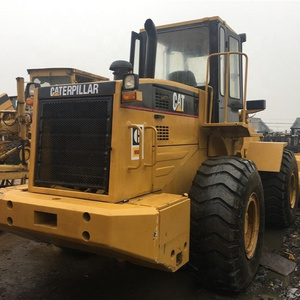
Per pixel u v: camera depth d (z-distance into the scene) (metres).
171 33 4.27
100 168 2.67
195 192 3.15
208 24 3.99
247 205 3.20
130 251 2.31
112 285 3.31
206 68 3.96
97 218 2.29
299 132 14.86
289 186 5.04
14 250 4.20
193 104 3.67
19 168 5.92
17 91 5.93
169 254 2.58
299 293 3.19
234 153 4.46
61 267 3.71
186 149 3.55
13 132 6.16
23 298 3.06
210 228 2.98
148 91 2.97
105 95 2.66
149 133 2.98
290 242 4.58
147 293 3.16
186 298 3.07
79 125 2.78
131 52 4.32
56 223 2.50
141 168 2.87
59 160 2.87
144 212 2.39
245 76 3.73
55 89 2.90
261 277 3.50
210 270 3.03
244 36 4.75
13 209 2.64
